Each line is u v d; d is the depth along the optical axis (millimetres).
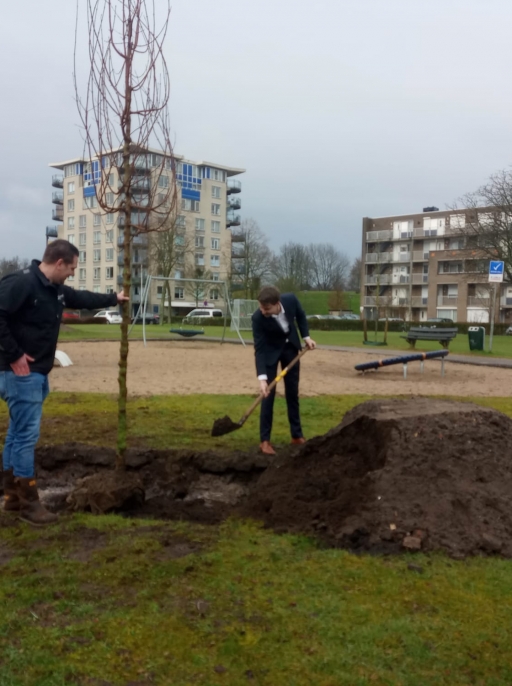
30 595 3268
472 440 4695
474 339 24156
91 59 4566
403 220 83125
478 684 2564
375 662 2693
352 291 107375
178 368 15836
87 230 89062
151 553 3842
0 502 5145
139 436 6961
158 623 2986
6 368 4406
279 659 2707
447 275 75000
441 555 3816
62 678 2566
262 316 6414
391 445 4617
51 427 7410
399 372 15945
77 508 4816
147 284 26016
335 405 9523
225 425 5891
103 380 12906
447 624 3010
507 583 3465
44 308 4422
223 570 3596
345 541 4000
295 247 94562
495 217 40875
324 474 4922
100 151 4656
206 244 92500
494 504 4234
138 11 4539
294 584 3420
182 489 5395
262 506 4680
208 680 2572
